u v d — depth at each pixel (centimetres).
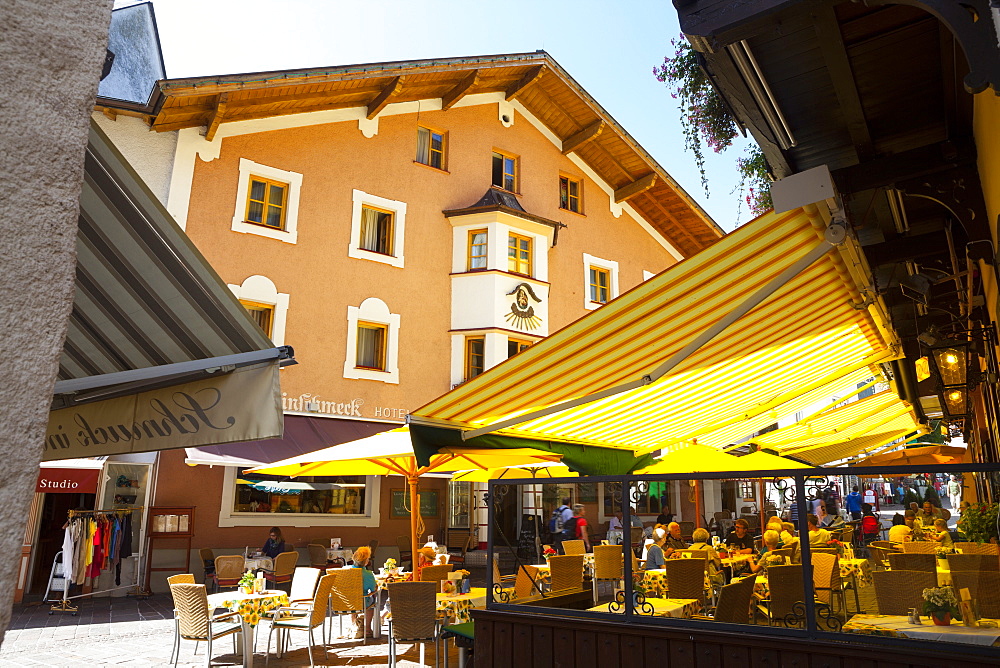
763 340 621
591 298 2572
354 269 2022
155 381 445
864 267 482
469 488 2339
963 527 402
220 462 1510
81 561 1488
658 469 1055
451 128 2320
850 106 362
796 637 437
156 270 399
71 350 443
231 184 1848
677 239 2905
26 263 118
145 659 1012
